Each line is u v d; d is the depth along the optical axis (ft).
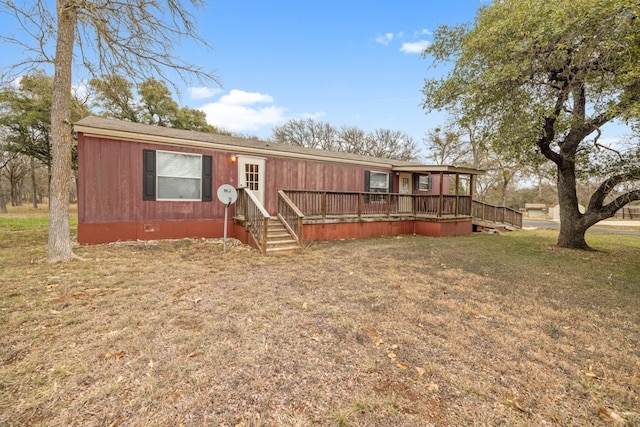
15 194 91.91
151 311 10.77
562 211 28.78
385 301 12.59
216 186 27.73
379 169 41.63
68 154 18.47
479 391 6.84
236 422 5.71
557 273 18.20
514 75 19.47
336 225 31.89
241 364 7.59
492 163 68.74
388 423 5.78
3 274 14.84
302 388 6.75
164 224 25.23
